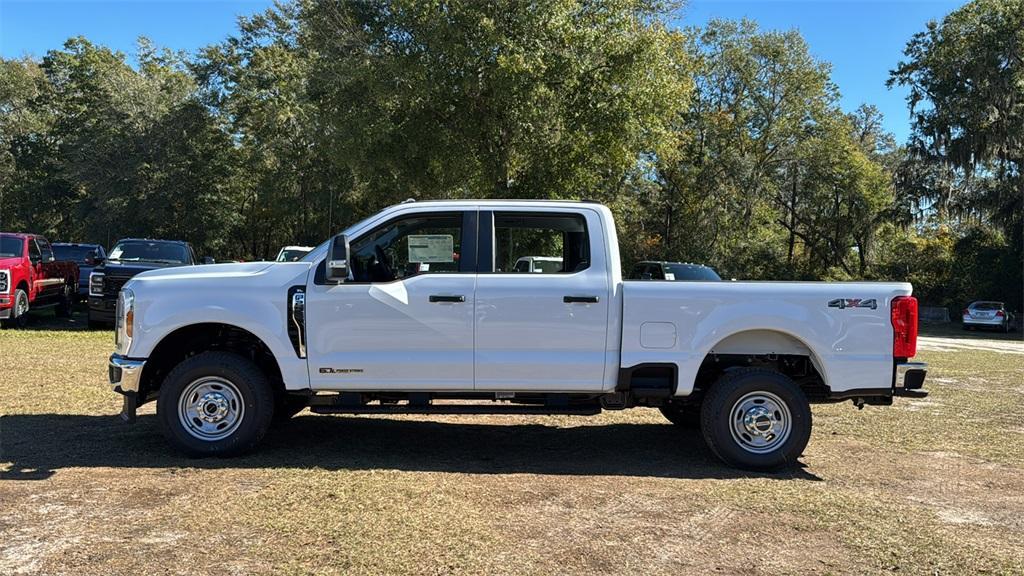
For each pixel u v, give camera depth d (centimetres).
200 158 4256
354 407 582
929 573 379
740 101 4016
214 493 477
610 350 567
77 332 1441
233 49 4238
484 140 2114
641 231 4169
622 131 2033
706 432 575
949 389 1050
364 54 2086
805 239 4391
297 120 3706
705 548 406
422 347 565
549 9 1883
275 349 564
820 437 711
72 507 444
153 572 354
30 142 5022
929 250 4275
